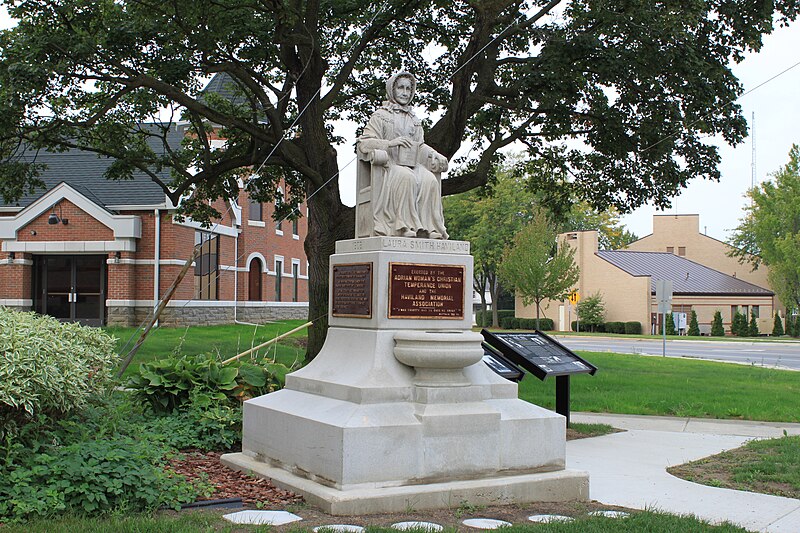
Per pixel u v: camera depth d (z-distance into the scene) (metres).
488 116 20.67
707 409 14.42
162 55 17.83
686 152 19.50
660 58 17.00
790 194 57.06
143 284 28.91
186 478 7.55
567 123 19.19
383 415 7.25
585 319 55.31
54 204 28.89
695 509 7.26
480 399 7.84
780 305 62.28
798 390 17.45
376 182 8.37
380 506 6.77
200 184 21.28
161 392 9.86
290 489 7.27
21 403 6.68
